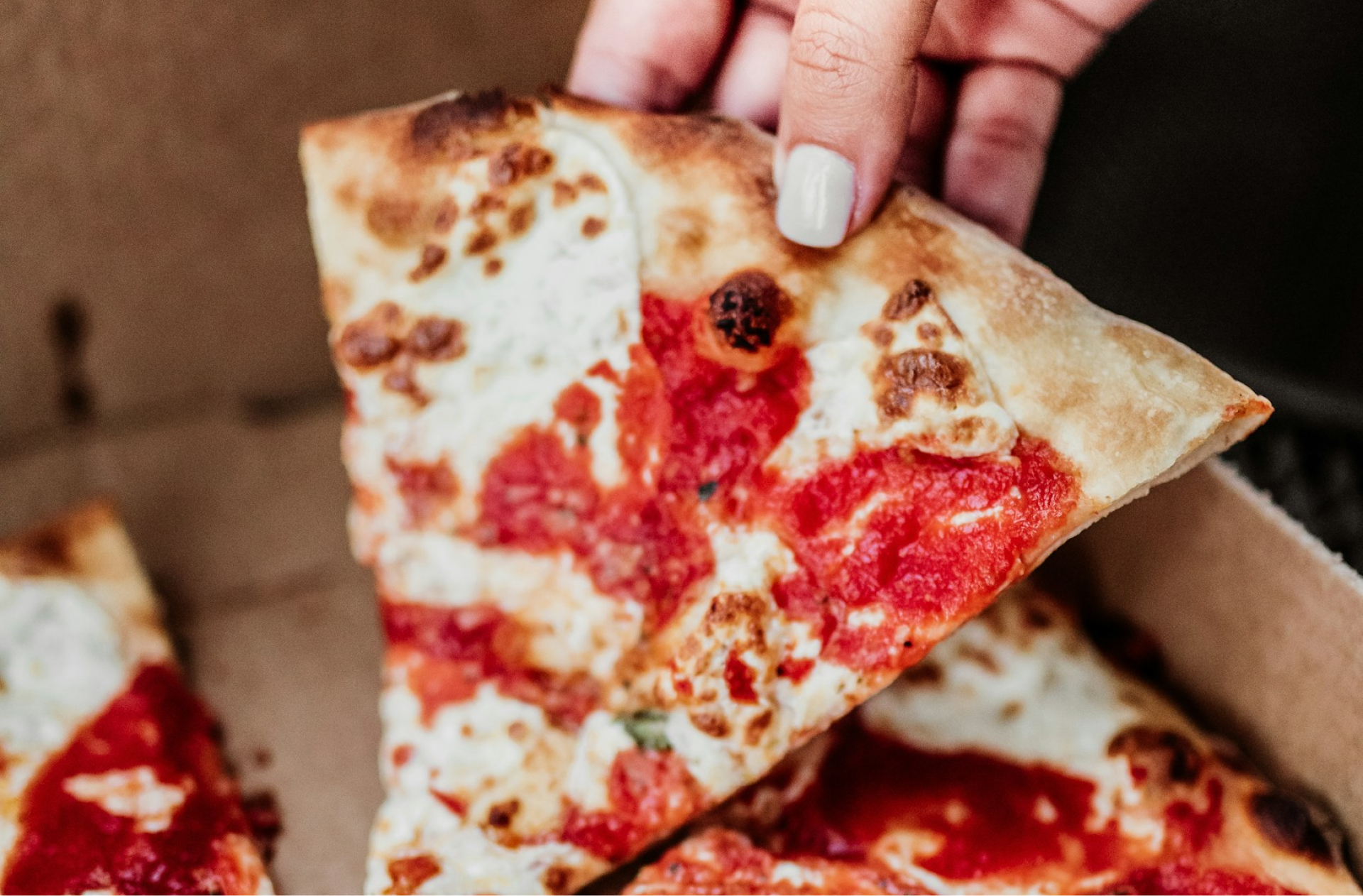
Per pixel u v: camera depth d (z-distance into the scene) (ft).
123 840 0.92
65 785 0.95
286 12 1.16
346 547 1.16
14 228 1.17
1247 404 0.82
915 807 0.92
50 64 1.12
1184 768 0.92
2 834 0.91
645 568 0.91
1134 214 1.40
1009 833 0.91
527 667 0.93
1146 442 0.82
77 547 1.08
